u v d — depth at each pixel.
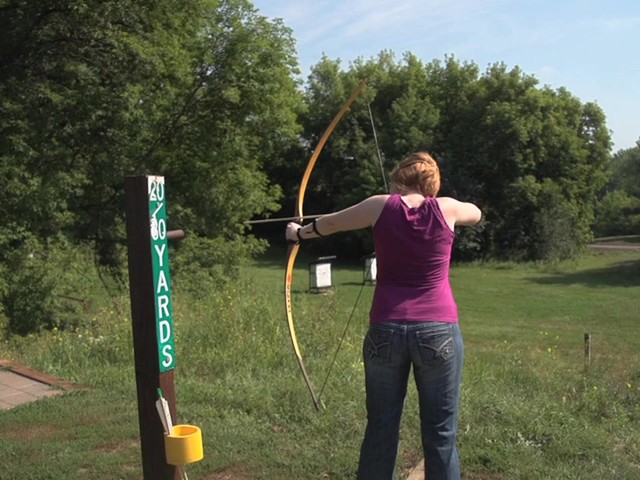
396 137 41.22
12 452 3.97
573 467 3.70
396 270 2.68
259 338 6.98
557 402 5.28
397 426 2.73
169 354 2.75
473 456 3.78
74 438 4.22
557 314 21.61
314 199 44.94
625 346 15.16
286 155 43.94
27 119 15.47
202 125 20.88
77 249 16.59
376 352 2.67
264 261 41.47
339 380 5.49
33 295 14.47
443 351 2.61
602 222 63.81
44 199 14.87
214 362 6.18
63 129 16.38
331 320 8.38
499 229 40.34
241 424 4.45
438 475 2.67
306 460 3.82
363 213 2.75
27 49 16.31
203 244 20.77
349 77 43.03
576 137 40.81
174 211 20.17
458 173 40.06
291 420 4.52
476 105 40.53
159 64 16.70
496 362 8.97
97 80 16.23
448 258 2.73
